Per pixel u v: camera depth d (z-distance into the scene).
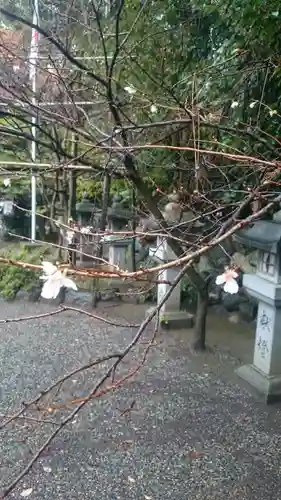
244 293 4.06
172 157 3.60
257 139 2.44
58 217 5.32
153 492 1.95
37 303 4.46
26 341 3.53
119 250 4.65
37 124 2.92
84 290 4.44
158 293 3.96
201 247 1.29
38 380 2.90
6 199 6.28
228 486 1.99
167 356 3.29
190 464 2.13
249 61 2.96
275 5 2.53
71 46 3.76
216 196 3.29
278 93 3.05
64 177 4.47
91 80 3.89
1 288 4.58
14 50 3.77
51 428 2.37
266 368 2.78
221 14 3.14
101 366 3.11
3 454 2.16
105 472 2.06
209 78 3.13
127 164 2.68
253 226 2.63
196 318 3.38
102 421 2.46
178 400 2.70
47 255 4.77
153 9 3.86
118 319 4.01
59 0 3.87
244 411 2.60
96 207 4.97
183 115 3.07
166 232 1.75
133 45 3.38
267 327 2.77
